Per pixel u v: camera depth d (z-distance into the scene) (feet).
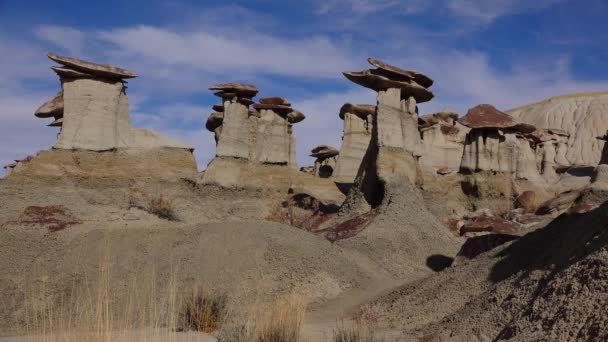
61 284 78.02
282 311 49.39
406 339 58.80
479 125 170.91
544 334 41.63
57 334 26.99
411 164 146.92
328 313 82.48
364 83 151.02
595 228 52.75
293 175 193.67
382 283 97.91
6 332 64.64
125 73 151.02
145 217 129.80
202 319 55.06
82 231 97.81
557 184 217.97
